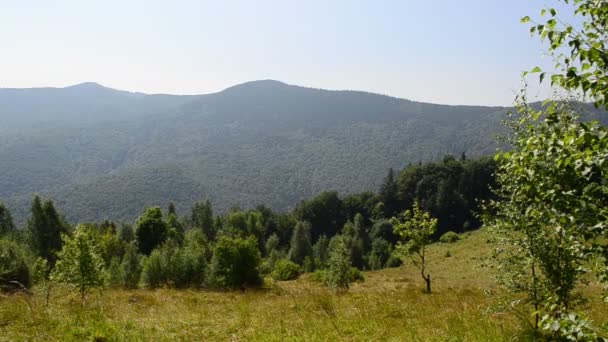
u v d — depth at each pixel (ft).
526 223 26.99
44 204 224.33
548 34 14.15
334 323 36.55
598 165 12.82
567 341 17.20
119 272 123.54
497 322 35.53
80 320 33.99
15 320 33.60
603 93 13.19
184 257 123.13
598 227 13.65
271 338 31.60
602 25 14.21
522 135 24.50
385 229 314.76
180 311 43.83
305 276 164.76
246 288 102.68
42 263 60.34
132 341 29.50
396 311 43.39
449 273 133.69
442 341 30.45
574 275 25.57
